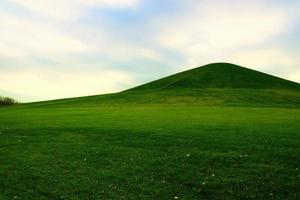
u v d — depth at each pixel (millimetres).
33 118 41219
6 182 17156
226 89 86125
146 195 15656
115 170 18797
